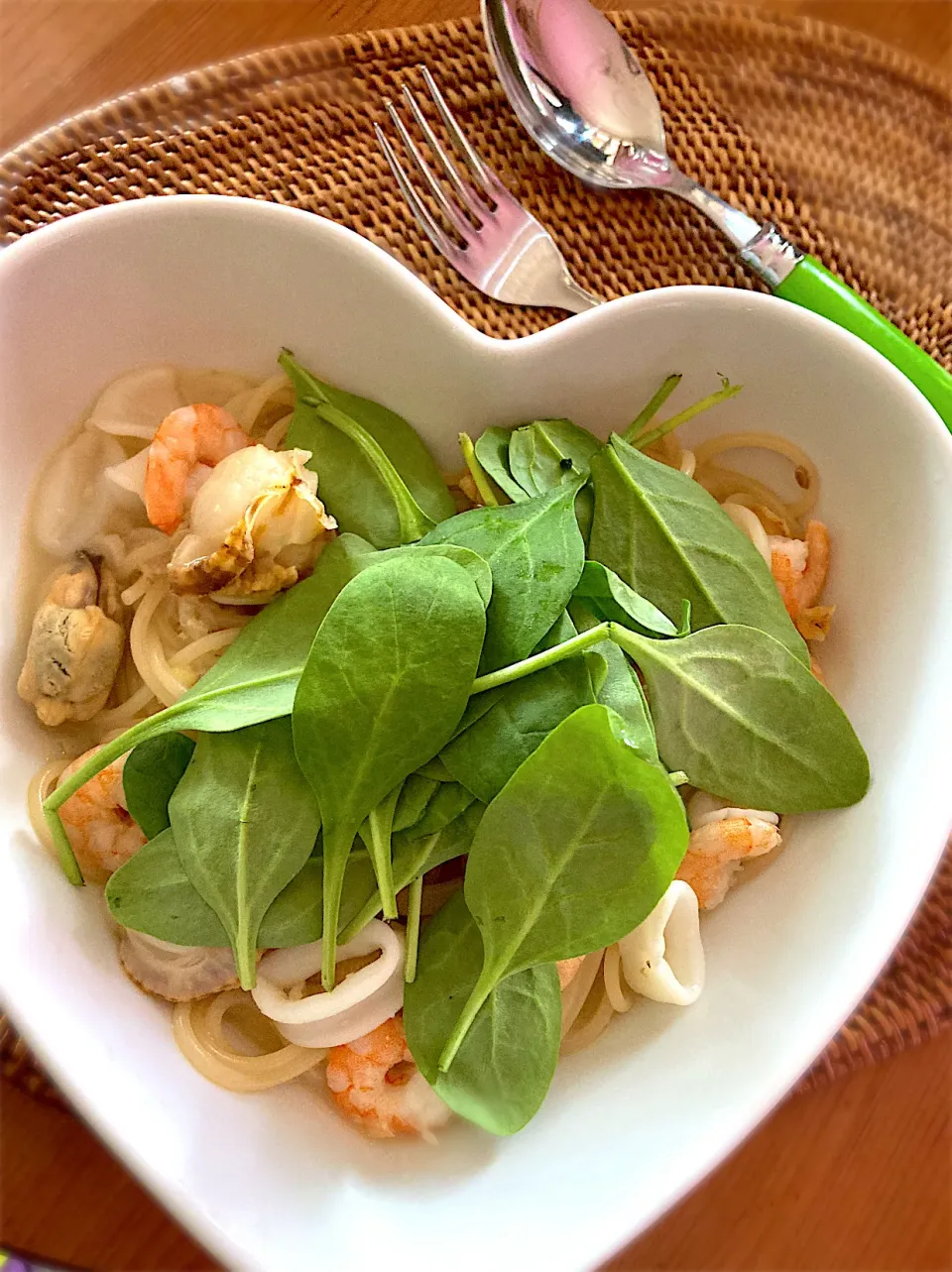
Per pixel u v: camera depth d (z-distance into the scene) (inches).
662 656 8.4
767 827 8.7
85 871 8.7
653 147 10.7
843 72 11.2
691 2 11.2
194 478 9.0
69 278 8.6
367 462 9.2
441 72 10.6
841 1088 10.3
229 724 7.7
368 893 8.1
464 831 8.1
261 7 11.2
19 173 9.8
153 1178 7.2
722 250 10.7
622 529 9.0
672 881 8.4
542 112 10.6
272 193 10.2
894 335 10.0
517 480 9.0
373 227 10.3
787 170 11.0
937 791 8.4
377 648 7.7
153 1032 8.3
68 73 10.9
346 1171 8.2
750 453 10.1
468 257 10.3
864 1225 10.2
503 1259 7.4
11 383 8.8
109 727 9.3
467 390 9.2
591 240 10.6
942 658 8.7
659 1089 8.4
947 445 8.8
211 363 9.6
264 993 8.4
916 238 11.1
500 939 7.8
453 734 7.9
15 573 9.2
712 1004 8.8
